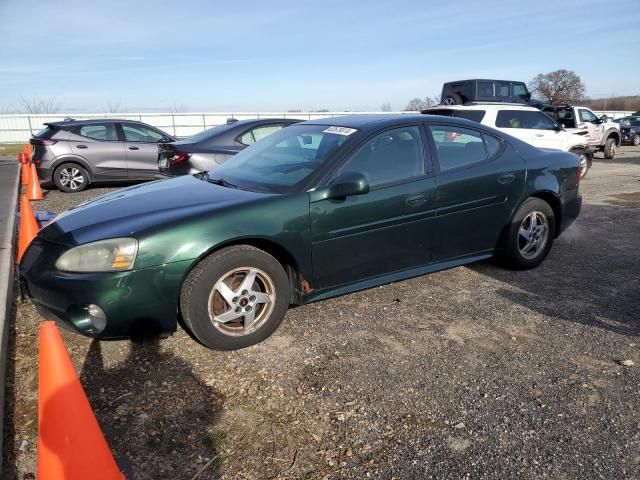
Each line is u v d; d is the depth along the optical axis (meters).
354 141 3.68
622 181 11.34
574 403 2.69
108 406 2.63
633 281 4.59
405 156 3.90
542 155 4.80
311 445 2.36
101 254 2.83
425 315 3.80
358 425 2.50
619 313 3.86
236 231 3.09
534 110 11.74
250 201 3.26
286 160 3.88
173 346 3.27
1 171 14.88
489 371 3.01
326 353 3.21
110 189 10.53
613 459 2.26
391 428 2.48
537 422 2.53
